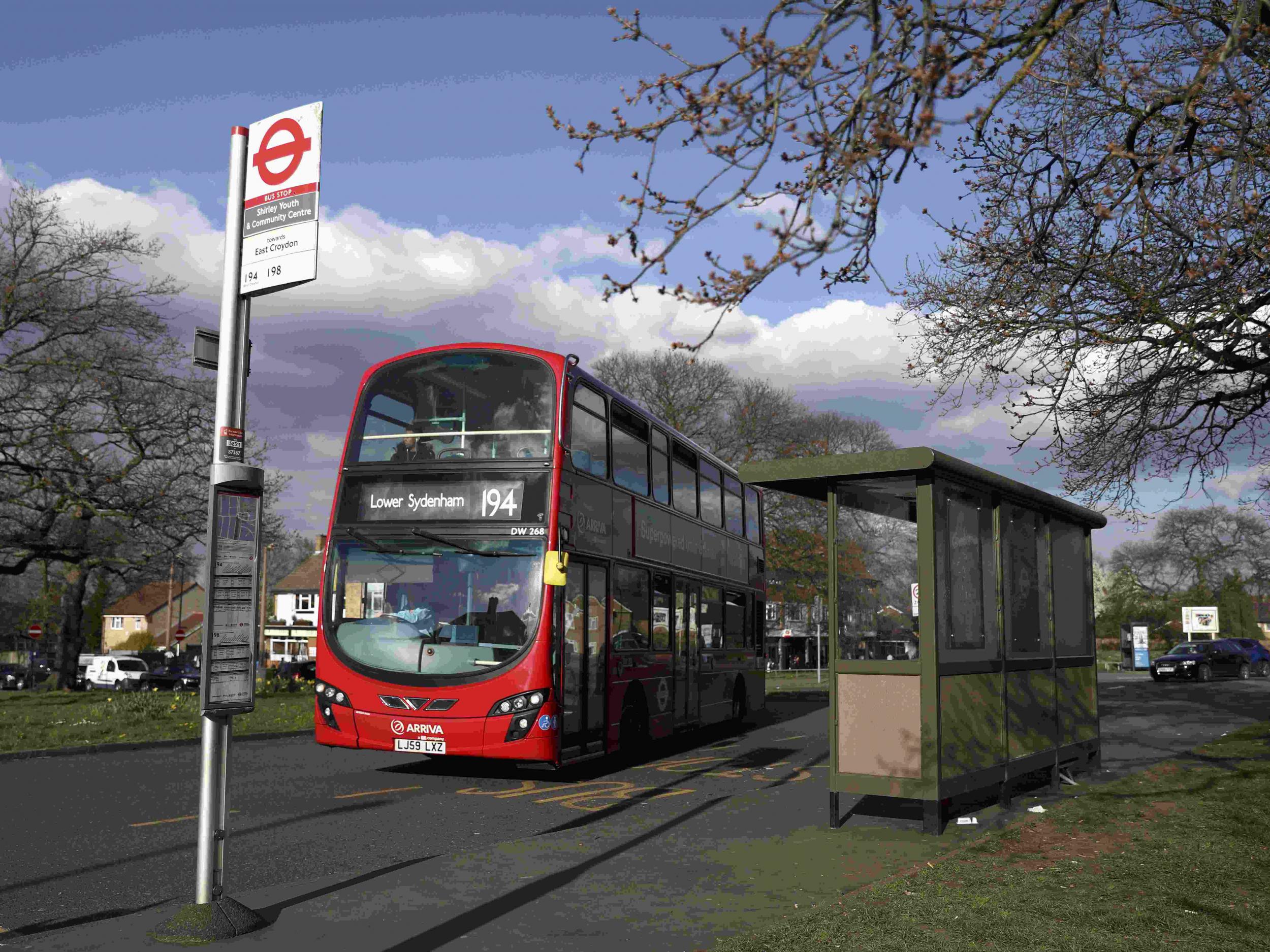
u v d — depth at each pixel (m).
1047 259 10.87
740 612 21.03
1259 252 8.71
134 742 16.44
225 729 5.95
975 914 5.94
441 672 12.50
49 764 14.59
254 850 8.51
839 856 7.95
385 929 5.88
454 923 6.01
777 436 51.69
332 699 12.86
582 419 13.81
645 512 15.95
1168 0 6.22
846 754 9.16
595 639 13.80
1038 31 4.38
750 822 9.62
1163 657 42.69
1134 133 6.28
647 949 5.48
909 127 4.32
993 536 10.35
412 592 12.94
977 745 9.55
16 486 34.22
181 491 33.81
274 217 6.19
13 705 24.17
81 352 33.06
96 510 33.12
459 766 14.94
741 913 6.21
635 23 4.32
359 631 12.96
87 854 8.30
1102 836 8.40
